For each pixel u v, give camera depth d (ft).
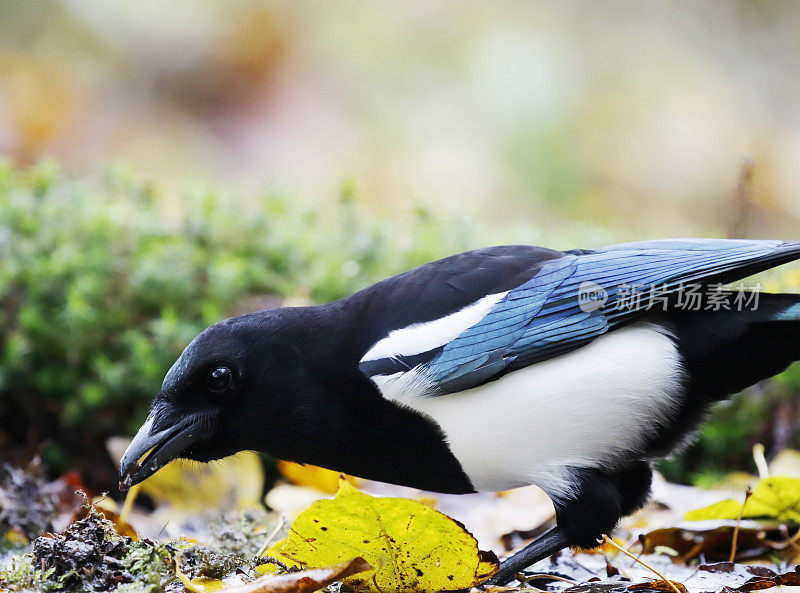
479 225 40.37
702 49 75.82
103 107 73.41
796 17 75.87
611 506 23.44
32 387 34.35
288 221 39.11
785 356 24.18
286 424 23.91
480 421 23.21
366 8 77.71
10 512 28.02
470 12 77.51
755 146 71.05
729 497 30.12
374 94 74.95
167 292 34.94
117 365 34.01
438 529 20.52
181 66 75.41
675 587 22.38
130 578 20.39
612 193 69.72
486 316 23.70
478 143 72.13
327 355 23.71
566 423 23.24
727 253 24.00
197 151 72.08
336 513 20.30
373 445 23.94
